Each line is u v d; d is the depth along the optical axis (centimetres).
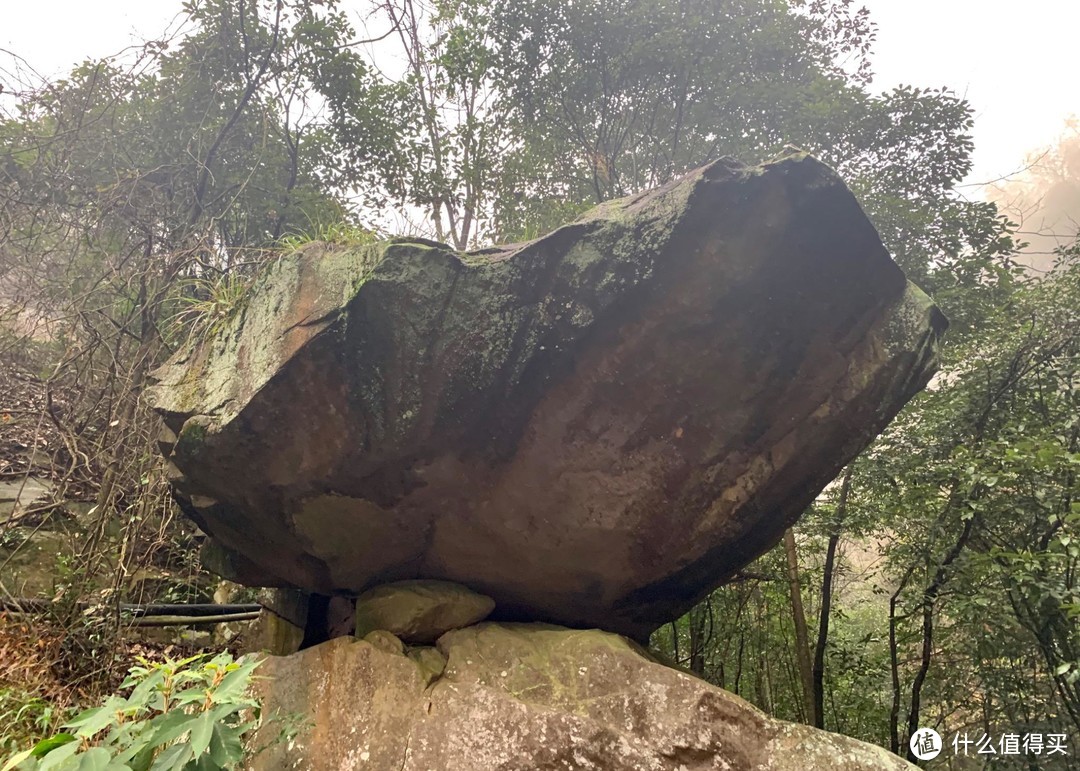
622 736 237
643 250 243
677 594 333
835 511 566
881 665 611
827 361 271
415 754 241
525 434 271
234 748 202
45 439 489
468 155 797
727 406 272
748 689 703
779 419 278
